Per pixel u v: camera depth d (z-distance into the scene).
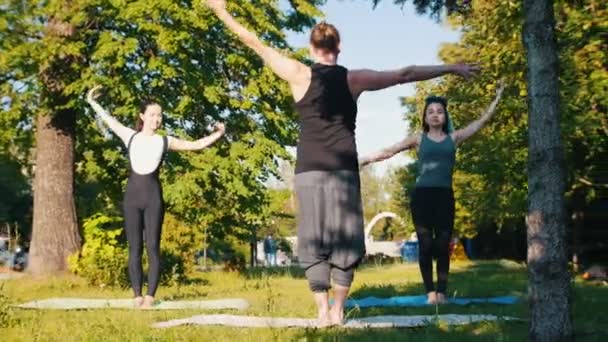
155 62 17.08
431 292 8.00
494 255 35.62
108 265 12.84
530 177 4.68
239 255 23.38
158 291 11.29
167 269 14.33
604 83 11.02
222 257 27.06
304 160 5.25
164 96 18.09
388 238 67.44
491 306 7.52
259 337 5.24
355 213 5.29
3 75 16.72
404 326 5.74
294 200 5.84
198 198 19.55
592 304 7.54
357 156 5.33
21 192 33.41
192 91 17.84
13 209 33.12
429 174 7.99
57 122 16.31
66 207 16.03
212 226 21.17
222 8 5.23
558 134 4.63
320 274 5.40
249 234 22.67
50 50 15.94
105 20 17.27
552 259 4.56
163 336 5.33
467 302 7.89
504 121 17.94
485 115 8.21
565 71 11.20
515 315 6.57
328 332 5.31
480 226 30.38
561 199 4.60
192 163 18.19
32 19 16.36
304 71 5.27
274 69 5.25
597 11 10.09
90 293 11.11
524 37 4.76
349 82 5.26
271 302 7.41
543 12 4.69
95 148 19.39
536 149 4.64
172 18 17.48
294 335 5.23
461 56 19.50
